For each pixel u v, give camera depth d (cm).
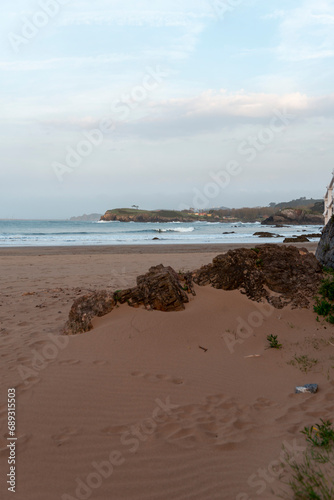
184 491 289
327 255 837
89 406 417
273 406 421
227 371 509
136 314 638
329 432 342
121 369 503
